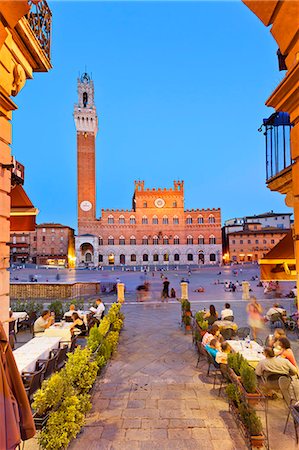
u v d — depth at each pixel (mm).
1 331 2775
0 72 3826
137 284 37094
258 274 51406
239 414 5207
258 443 4613
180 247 82938
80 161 85125
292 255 5727
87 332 11844
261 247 82062
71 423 4523
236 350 7617
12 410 2676
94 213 83438
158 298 22641
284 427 5289
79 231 82000
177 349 9828
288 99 3465
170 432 5156
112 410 5918
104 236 82375
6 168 4477
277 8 3182
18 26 3920
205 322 9531
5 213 4426
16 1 2973
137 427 5312
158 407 6027
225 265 75250
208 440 4922
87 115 86188
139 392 6703
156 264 82062
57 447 4348
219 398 6398
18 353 7141
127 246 82375
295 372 6160
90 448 4738
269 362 6199
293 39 3213
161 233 83125
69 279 45406
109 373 7793
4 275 4398
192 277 47344
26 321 12109
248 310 11266
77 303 16016
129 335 11586
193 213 84188
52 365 6809
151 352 9508
